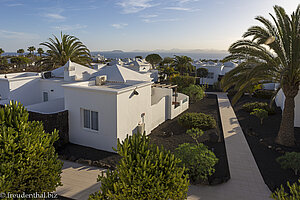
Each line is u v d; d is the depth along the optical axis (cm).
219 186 910
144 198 542
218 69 3997
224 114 2072
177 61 4434
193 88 2600
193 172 916
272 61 1248
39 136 665
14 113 660
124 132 1257
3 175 536
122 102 1215
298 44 1110
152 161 584
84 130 1298
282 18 1188
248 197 840
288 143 1305
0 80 1767
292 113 1288
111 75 1678
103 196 589
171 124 1756
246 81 1291
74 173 999
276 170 1034
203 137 1476
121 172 566
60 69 2091
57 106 1612
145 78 1831
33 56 9000
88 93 1244
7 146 582
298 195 497
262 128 1652
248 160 1145
